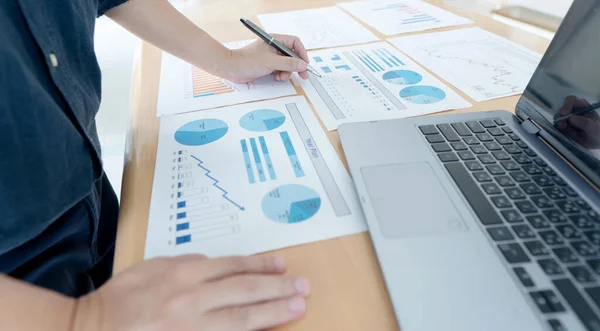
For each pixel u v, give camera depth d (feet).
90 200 1.42
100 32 5.20
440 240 0.89
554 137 1.20
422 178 1.08
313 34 2.42
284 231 0.99
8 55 0.99
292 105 1.61
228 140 1.38
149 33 1.80
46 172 1.10
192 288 0.83
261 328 0.79
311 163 1.24
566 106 1.18
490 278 0.81
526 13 2.58
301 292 0.84
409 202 1.00
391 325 0.78
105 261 1.66
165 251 0.96
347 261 0.92
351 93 1.69
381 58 2.04
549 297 0.77
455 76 1.81
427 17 2.61
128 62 4.82
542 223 0.93
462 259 0.85
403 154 1.18
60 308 0.82
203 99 1.69
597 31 1.13
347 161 1.17
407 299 0.78
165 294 0.82
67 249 1.32
